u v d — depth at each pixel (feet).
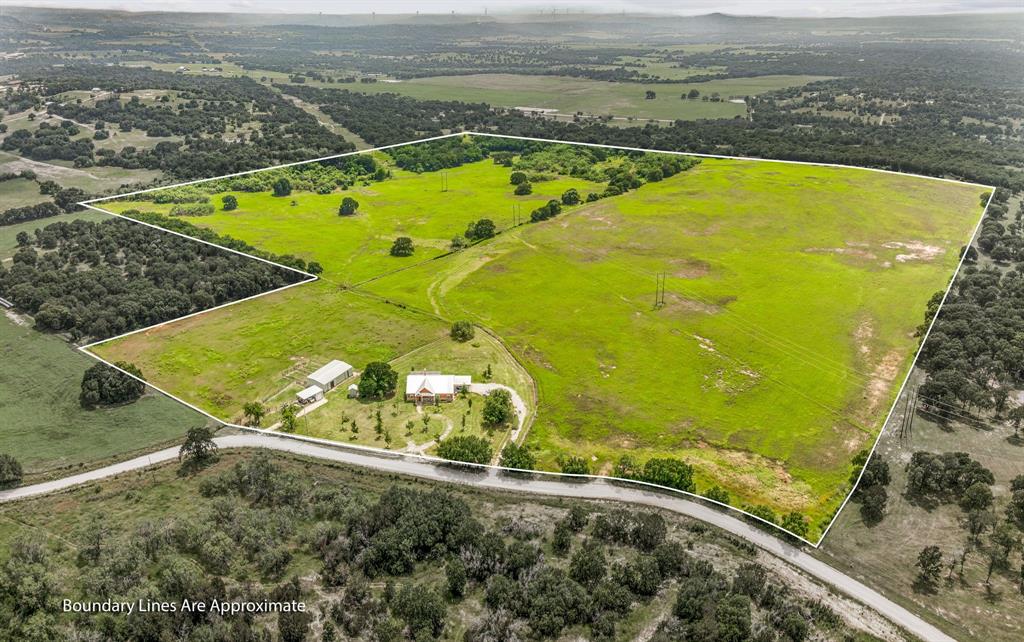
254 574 307.78
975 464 359.25
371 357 472.03
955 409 414.00
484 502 347.15
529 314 530.68
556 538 318.65
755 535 325.42
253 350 483.10
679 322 511.81
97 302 536.83
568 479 361.71
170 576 291.58
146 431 406.82
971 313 494.59
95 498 355.97
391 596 290.35
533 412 414.00
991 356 455.63
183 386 445.78
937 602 291.58
